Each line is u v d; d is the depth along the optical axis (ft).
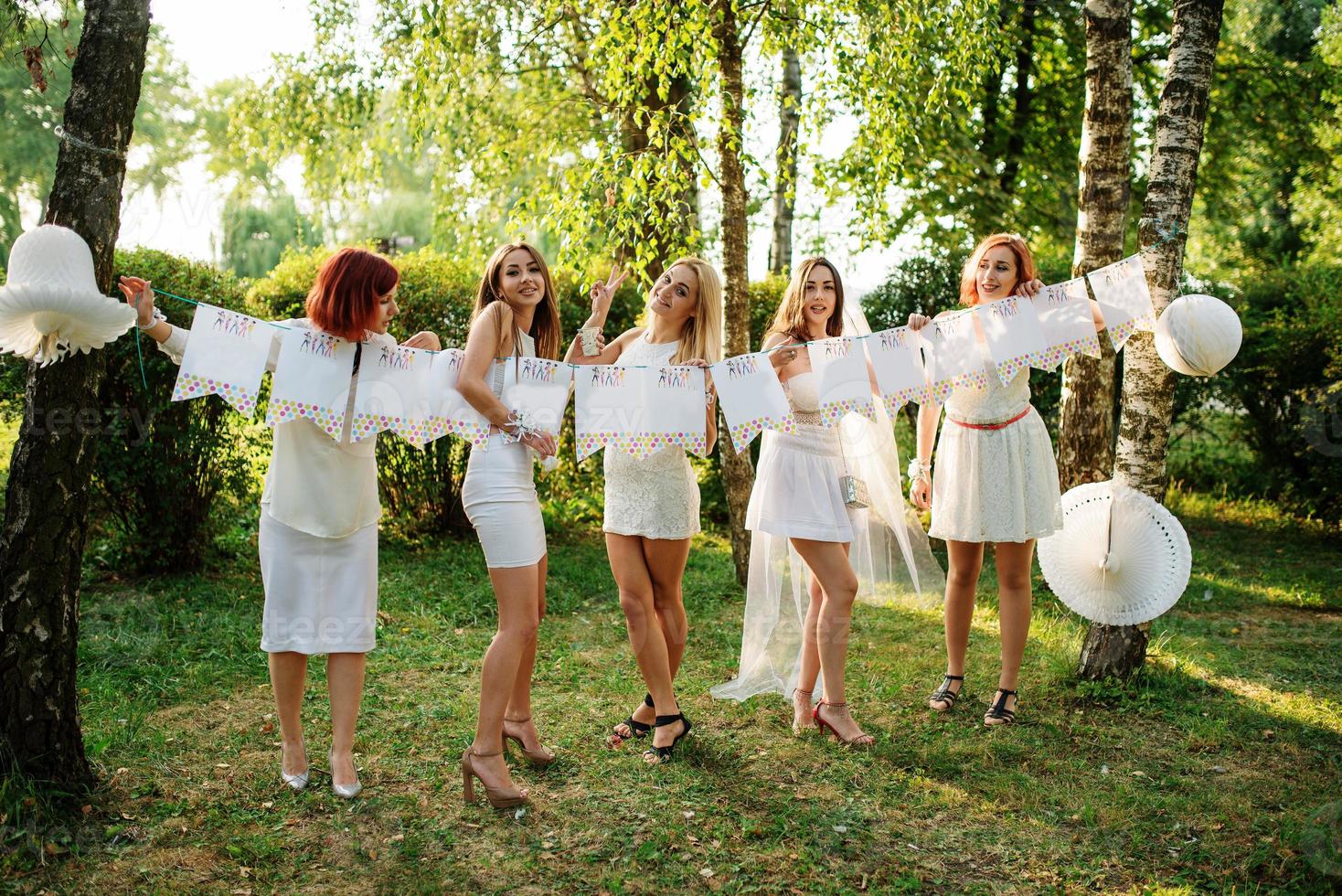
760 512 12.93
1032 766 12.04
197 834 9.91
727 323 19.30
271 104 33.83
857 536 14.17
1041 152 40.29
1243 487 31.53
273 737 12.46
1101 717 13.55
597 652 16.44
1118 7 16.62
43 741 10.05
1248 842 10.16
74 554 10.14
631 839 10.08
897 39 19.30
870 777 11.66
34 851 9.21
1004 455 13.07
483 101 33.78
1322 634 18.16
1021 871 9.66
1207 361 11.70
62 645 10.12
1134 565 13.43
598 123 32.55
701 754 12.25
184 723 12.86
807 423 12.64
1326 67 40.11
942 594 14.16
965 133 36.29
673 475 12.25
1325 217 52.60
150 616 17.48
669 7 17.95
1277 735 12.95
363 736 12.57
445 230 35.96
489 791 10.56
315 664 15.21
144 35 10.14
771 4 19.31
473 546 23.56
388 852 9.75
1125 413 14.01
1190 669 15.46
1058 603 18.83
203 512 20.65
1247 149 44.37
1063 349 12.26
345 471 10.58
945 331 12.40
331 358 10.43
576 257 19.93
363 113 34.45
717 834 10.19
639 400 11.47
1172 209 13.80
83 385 9.93
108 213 9.94
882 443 13.96
